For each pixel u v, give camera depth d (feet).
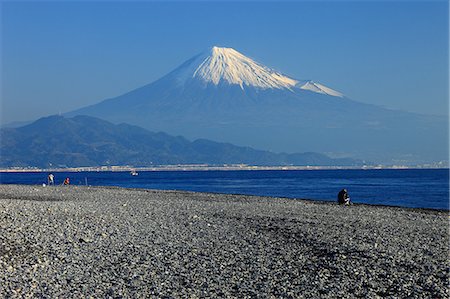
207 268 67.41
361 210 144.36
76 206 125.49
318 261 72.18
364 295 57.26
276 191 306.76
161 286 59.11
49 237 83.20
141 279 61.77
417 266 70.08
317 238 89.10
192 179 600.80
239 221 109.81
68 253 73.82
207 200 168.66
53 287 58.03
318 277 63.82
